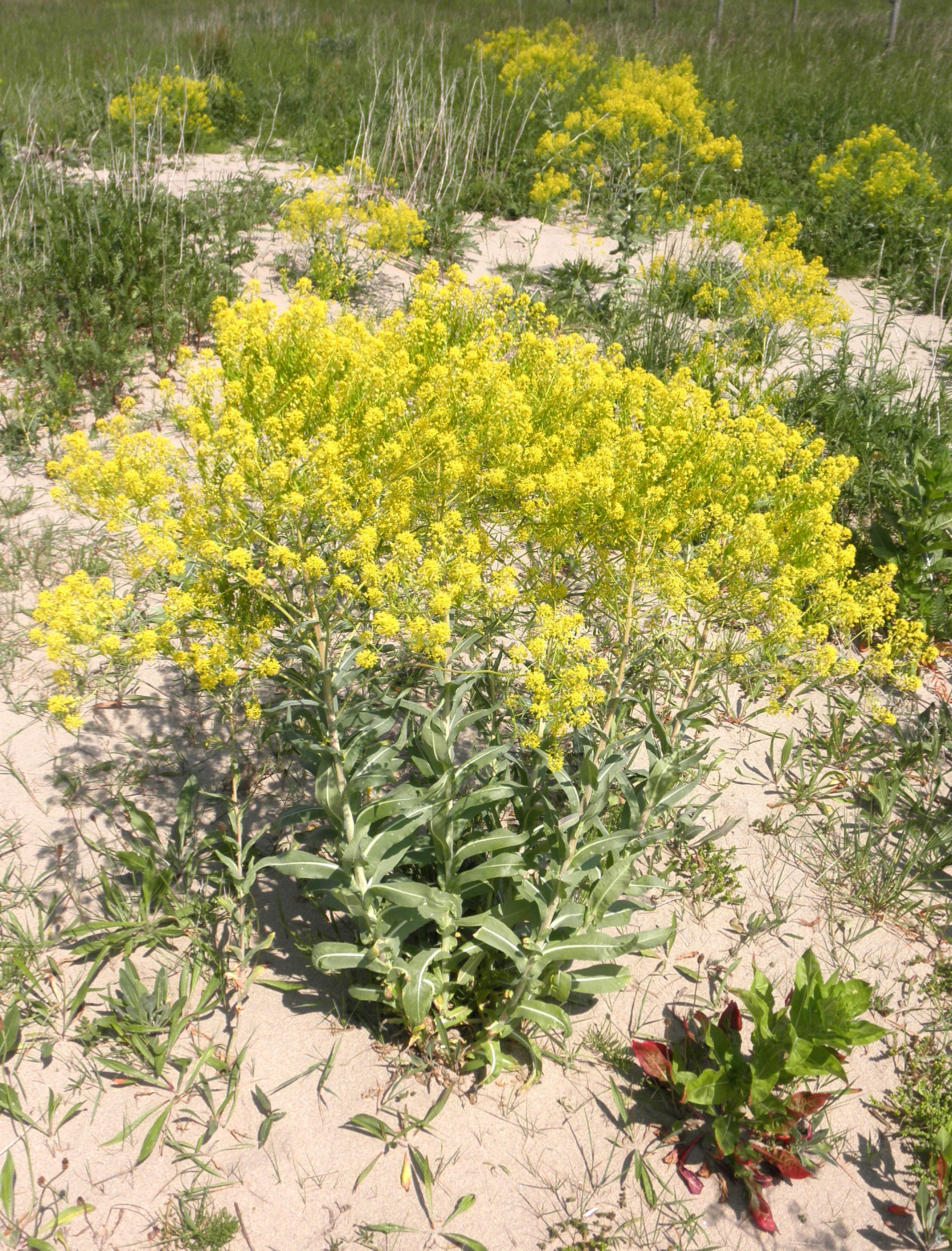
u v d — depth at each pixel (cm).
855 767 401
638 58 1383
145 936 301
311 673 272
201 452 242
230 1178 252
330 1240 241
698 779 320
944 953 330
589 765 258
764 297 707
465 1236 244
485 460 284
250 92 1286
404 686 335
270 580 249
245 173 1034
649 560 264
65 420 579
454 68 1420
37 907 312
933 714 431
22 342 626
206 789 361
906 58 1758
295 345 269
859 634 452
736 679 348
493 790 266
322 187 964
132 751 377
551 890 261
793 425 592
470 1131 267
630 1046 292
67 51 1430
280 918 317
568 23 1925
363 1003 297
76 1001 284
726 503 285
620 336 699
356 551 244
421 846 290
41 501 515
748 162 1162
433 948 283
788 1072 256
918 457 482
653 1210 253
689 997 308
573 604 338
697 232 821
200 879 325
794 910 341
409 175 1014
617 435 284
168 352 645
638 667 339
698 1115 275
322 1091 273
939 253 856
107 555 468
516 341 378
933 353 767
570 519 265
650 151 1065
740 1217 255
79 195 762
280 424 246
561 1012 267
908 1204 262
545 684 237
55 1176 249
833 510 542
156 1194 247
